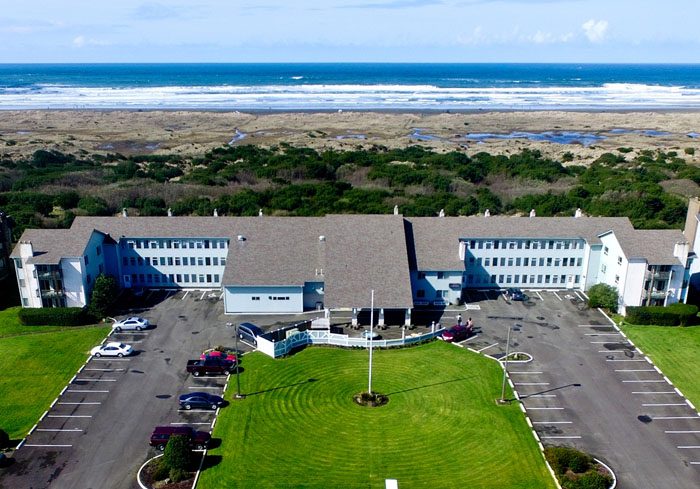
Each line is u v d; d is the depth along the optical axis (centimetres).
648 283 6544
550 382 5197
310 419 4612
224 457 4134
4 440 4184
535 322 6450
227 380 5216
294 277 6588
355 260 6550
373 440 4350
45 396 4919
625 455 4197
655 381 5222
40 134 18712
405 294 6228
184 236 7138
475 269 7338
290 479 3903
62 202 10588
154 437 4200
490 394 4997
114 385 5103
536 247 7256
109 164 14550
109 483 3875
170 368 5419
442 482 3884
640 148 16862
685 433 4469
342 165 14150
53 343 5897
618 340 6025
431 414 4691
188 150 16438
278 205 10550
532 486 3856
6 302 6944
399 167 13775
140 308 6781
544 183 12700
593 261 7212
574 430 4488
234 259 6769
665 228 8856
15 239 8456
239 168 13812
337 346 5903
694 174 12481
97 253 6888
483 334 6153
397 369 5438
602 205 10150
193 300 7038
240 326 6162
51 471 3984
